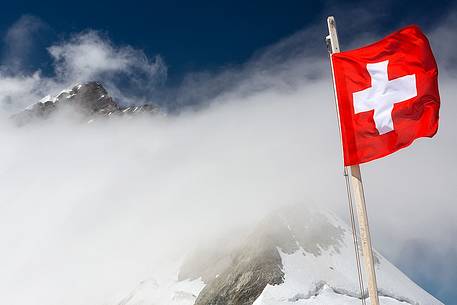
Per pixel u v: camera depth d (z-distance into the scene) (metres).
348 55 12.98
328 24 13.29
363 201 12.02
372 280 11.06
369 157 12.34
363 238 11.62
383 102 12.52
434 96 12.43
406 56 12.68
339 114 12.73
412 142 12.23
